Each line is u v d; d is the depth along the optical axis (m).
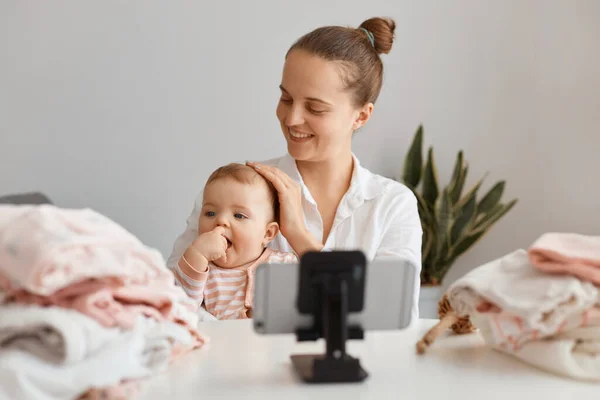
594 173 3.19
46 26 2.88
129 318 1.00
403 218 1.91
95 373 0.91
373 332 1.29
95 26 2.92
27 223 0.95
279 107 1.84
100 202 2.96
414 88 3.21
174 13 2.98
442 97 3.23
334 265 1.03
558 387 1.02
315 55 1.74
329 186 1.92
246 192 1.79
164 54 2.98
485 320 1.17
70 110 2.91
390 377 1.05
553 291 1.07
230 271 1.79
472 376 1.06
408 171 3.11
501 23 3.23
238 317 1.78
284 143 3.12
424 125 3.23
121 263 0.98
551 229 3.25
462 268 3.29
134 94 2.97
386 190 1.92
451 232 3.05
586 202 3.20
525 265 1.18
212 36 3.03
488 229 3.09
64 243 0.92
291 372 1.07
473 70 3.24
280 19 3.09
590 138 3.19
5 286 0.95
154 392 0.98
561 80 3.21
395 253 1.85
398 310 1.09
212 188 1.80
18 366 0.87
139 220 3.00
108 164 2.96
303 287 1.04
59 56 2.90
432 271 3.06
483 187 3.27
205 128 3.04
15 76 2.87
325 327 1.04
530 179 3.26
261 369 1.08
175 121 3.01
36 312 0.92
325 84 1.73
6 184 2.88
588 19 3.17
